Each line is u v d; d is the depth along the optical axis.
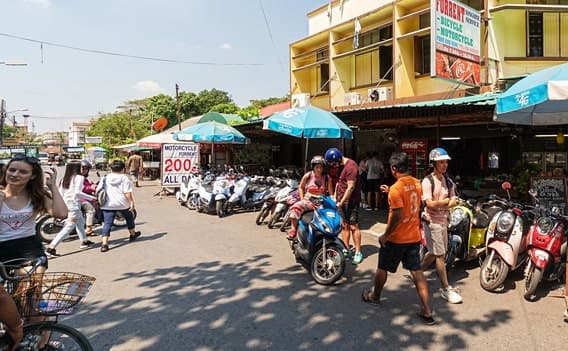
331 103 15.38
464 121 10.24
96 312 4.48
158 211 11.99
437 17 8.81
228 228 9.24
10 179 3.49
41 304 2.82
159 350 3.64
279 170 13.40
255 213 11.37
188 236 8.40
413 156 11.82
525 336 3.87
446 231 4.85
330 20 15.99
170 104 47.97
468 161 11.32
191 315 4.39
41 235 8.08
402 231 4.25
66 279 2.94
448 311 4.46
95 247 7.49
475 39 9.84
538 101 4.52
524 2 10.66
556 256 4.79
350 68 15.43
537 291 5.04
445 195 4.84
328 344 3.73
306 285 5.35
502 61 10.73
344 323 4.18
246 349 3.65
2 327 2.85
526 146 10.23
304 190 6.26
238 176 12.01
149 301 4.80
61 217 3.84
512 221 5.04
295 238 6.11
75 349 3.07
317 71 17.34
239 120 18.48
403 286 5.29
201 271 5.98
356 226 6.35
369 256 6.78
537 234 4.75
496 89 9.79
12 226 3.51
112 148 45.41
